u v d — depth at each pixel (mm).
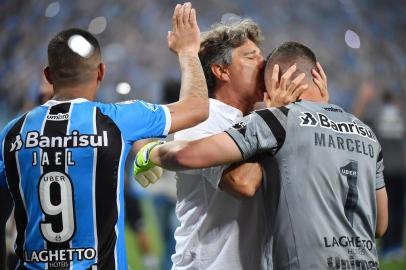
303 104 10086
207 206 10680
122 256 9461
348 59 54062
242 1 57219
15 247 9547
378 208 10727
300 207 9594
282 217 9695
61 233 9227
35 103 16953
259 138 9648
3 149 9500
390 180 31750
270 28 56594
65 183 9266
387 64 53969
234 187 9859
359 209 9797
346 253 9555
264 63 11125
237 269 10523
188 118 9898
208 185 10633
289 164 9695
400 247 31031
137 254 28562
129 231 30578
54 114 9516
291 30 56500
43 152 9312
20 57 49062
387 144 32594
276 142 9703
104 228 9320
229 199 10578
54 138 9359
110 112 9594
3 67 48000
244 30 11125
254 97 11203
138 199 27172
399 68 53594
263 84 11109
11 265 14508
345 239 9586
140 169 10461
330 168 9688
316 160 9664
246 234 10578
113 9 54500
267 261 10586
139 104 9805
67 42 9617
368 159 10039
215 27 11523
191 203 10805
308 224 9531
